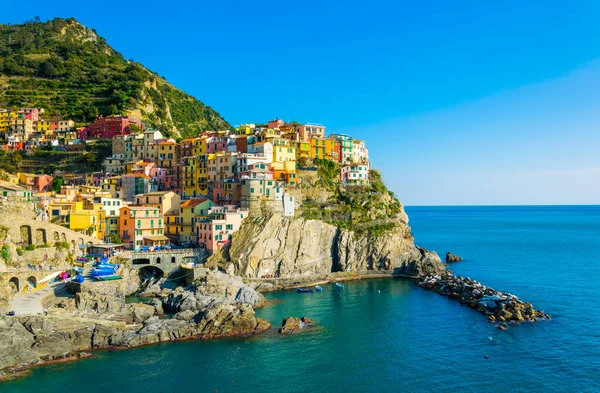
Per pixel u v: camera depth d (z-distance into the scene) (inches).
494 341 3823.8
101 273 4505.4
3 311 3627.0
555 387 3078.2
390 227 6633.9
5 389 2908.5
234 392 2965.1
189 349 3563.0
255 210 5989.2
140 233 5831.7
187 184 7145.7
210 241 5674.2
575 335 3949.3
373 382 3132.4
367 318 4404.5
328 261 6269.7
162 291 4982.8
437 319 4389.8
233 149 7426.2
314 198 6633.9
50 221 5447.8
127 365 3275.1
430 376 3223.4
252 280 5531.5
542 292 5457.7
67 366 3233.3
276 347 3646.7
